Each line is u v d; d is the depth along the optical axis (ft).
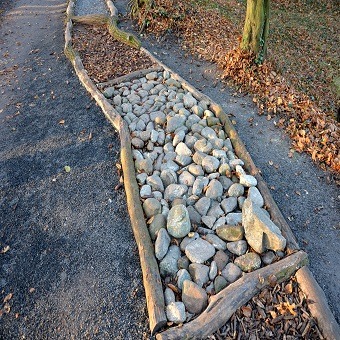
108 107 16.84
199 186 12.67
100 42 23.24
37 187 14.12
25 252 11.96
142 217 11.89
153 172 13.70
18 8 31.45
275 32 31.89
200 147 14.19
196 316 9.37
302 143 15.24
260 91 18.24
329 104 22.62
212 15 27.58
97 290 10.64
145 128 15.72
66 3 31.22
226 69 19.69
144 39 23.91
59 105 18.38
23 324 10.16
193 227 11.57
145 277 10.19
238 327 9.28
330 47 30.96
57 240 12.18
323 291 10.13
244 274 10.05
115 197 13.33
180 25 24.63
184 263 10.53
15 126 17.38
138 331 9.59
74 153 15.40
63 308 10.35
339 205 13.08
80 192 13.70
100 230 12.30
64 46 23.73
